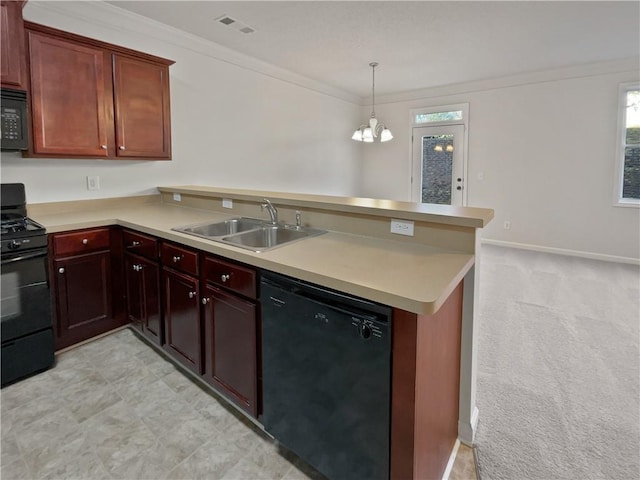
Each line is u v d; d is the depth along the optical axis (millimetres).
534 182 5320
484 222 1521
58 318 2438
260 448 1694
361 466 1311
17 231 2162
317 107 5637
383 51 4133
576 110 4906
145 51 3338
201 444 1715
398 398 1181
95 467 1579
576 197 5039
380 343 1186
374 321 1186
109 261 2650
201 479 1524
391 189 6727
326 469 1432
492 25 3422
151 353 2510
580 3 3014
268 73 4660
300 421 1494
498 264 4621
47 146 2477
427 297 1096
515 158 5430
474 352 1673
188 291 2045
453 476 1550
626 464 1585
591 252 5000
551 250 5281
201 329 1998
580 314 3098
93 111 2678
